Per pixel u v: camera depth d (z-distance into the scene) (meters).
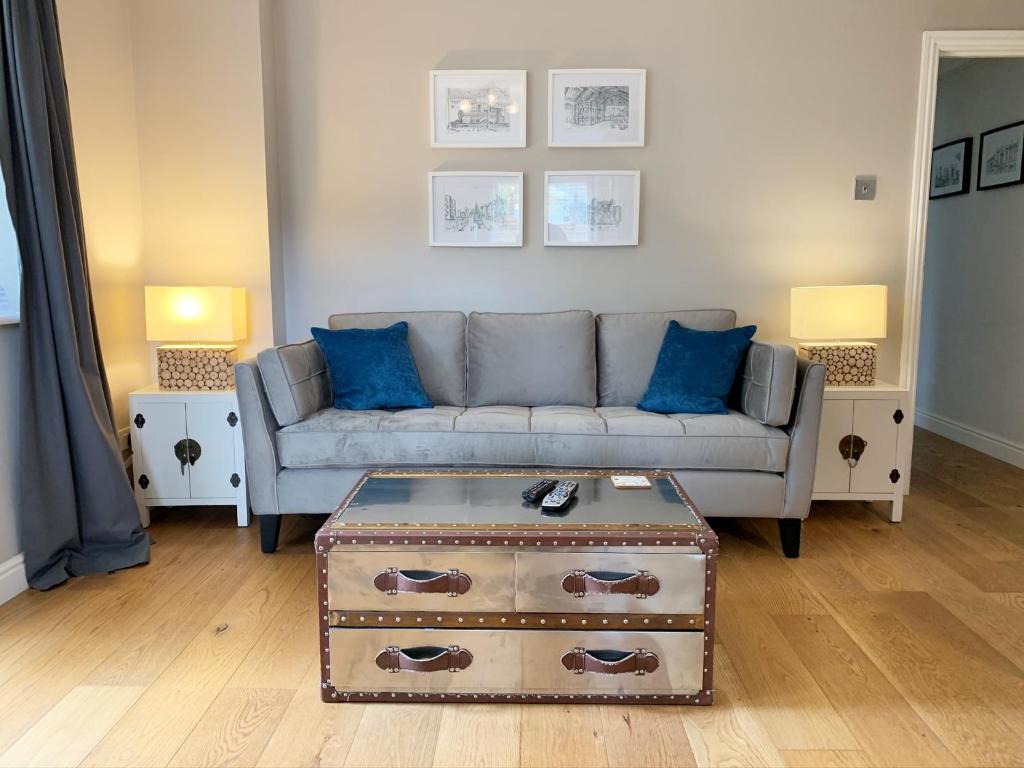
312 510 2.73
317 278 3.49
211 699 1.78
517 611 1.74
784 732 1.65
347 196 3.44
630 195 3.41
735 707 1.76
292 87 3.38
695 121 3.38
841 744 1.61
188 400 2.95
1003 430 4.16
